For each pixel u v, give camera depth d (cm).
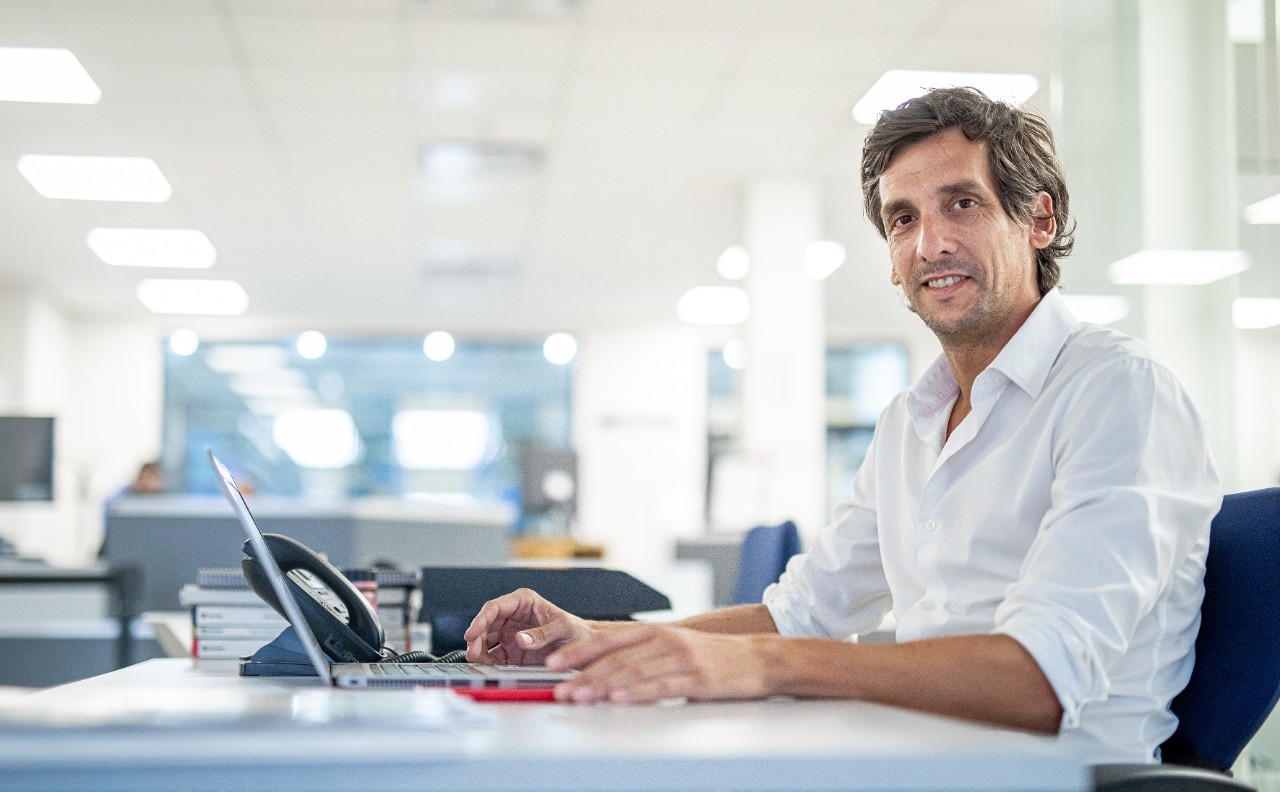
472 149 642
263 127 606
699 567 609
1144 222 318
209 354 1160
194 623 171
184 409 1150
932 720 78
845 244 822
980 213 137
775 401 681
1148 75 320
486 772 58
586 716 81
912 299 141
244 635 171
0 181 696
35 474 677
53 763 54
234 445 1156
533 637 124
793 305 688
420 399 1191
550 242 848
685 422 1155
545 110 580
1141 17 321
